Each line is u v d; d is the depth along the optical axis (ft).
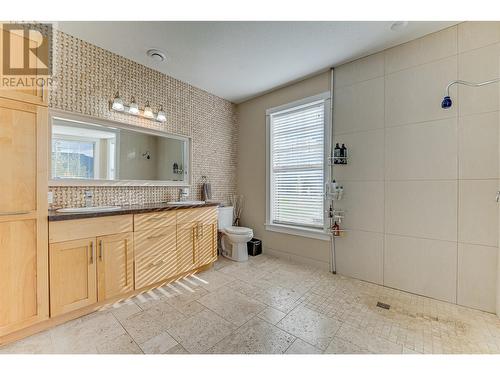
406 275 7.43
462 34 6.48
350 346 4.91
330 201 9.08
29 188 5.09
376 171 8.00
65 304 5.53
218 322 5.74
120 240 6.54
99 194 7.63
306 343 5.00
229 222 11.66
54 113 6.63
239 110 12.73
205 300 6.84
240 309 6.35
